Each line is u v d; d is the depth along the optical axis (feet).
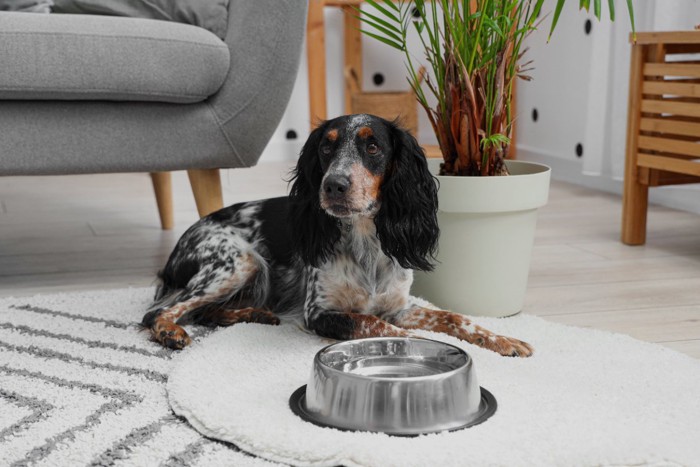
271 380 5.14
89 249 9.56
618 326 6.61
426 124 17.24
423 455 3.99
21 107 7.27
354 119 5.96
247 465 4.10
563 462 3.96
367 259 6.17
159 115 7.63
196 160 7.86
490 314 6.85
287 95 7.98
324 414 4.49
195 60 7.41
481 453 4.01
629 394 4.96
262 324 6.45
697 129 8.35
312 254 6.16
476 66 6.63
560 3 6.18
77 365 5.55
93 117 7.43
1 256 9.23
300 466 4.08
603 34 11.80
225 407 4.60
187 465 4.10
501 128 6.83
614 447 4.05
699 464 3.97
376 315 6.48
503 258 6.72
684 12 10.36
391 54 16.97
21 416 4.69
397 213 6.05
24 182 14.46
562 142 14.42
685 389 5.08
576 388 5.03
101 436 4.42
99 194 13.23
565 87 14.15
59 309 6.89
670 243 9.49
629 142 9.31
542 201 6.75
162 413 4.75
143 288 7.62
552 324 6.46
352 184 5.63
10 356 5.71
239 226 6.91
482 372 5.28
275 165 16.31
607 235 9.98
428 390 4.35
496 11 6.68
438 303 6.95
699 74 8.30
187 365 5.33
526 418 4.49
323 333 6.10
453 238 6.69
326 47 16.98
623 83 11.48
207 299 6.55
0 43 6.87
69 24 7.12
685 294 7.47
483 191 6.46
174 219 11.30
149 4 8.46
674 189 11.53
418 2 6.81
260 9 7.73
